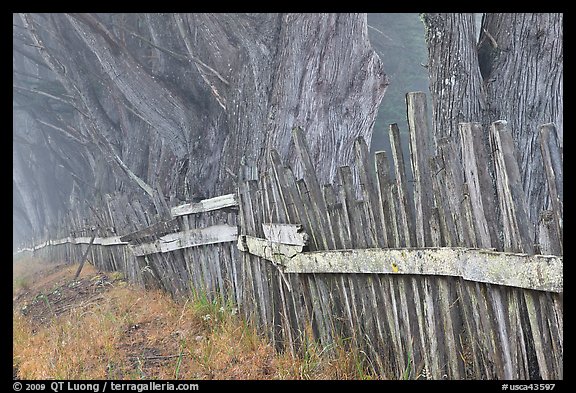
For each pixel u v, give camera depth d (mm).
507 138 2656
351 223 3971
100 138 16422
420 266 3301
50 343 6957
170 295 8188
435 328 3311
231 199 6527
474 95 5926
